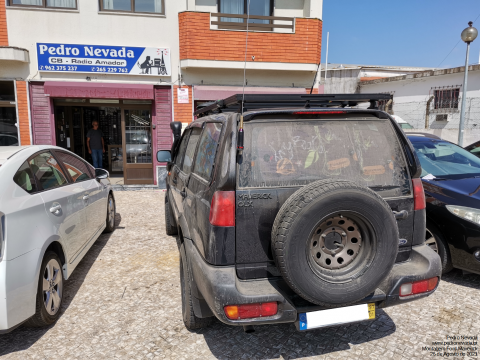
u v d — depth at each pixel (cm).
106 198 555
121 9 957
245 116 244
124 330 311
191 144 388
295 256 214
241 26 995
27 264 278
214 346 287
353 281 225
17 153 334
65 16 922
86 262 471
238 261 237
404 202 265
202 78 999
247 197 235
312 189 218
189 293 288
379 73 2078
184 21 945
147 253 504
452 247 382
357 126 266
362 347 283
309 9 1031
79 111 1160
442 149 520
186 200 320
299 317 233
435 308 341
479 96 1522
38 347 287
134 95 947
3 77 914
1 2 895
